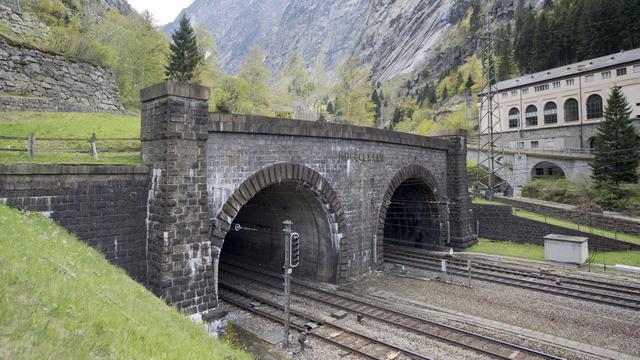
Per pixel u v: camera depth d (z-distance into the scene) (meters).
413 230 35.75
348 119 82.75
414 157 29.89
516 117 68.56
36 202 13.20
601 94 57.91
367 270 25.38
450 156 34.03
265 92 73.75
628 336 16.09
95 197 14.56
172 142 15.14
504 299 20.66
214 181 17.12
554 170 55.56
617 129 44.34
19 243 9.45
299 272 26.09
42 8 49.09
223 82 66.25
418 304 19.92
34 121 24.98
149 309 10.59
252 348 14.77
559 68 67.62
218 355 9.93
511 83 71.25
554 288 22.22
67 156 16.58
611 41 68.69
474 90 103.75
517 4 128.62
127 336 7.24
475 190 48.16
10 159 15.04
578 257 27.09
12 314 5.96
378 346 14.89
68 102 31.16
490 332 16.47
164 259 14.84
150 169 15.93
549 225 33.28
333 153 22.84
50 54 30.50
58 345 5.68
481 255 30.97
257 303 19.95
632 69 54.84
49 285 7.69
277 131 19.38
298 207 24.39
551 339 15.76
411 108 118.62
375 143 26.02
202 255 15.83
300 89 115.56
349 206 23.94
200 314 15.58
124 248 15.23
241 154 18.12
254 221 29.27
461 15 168.12
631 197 40.84
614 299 20.39
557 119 62.91
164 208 15.04
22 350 5.17
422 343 15.30
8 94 27.55
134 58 55.50
